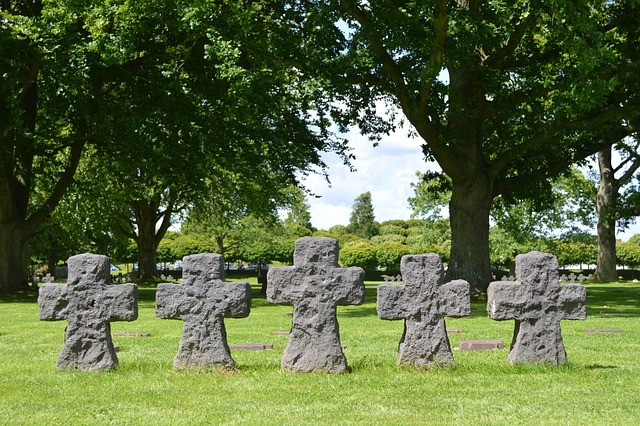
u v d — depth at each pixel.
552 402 7.87
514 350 10.03
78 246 57.34
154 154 27.47
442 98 24.23
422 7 19.98
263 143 29.20
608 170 49.84
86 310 10.04
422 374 9.45
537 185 27.88
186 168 28.22
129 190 37.53
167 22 22.73
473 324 16.81
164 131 24.66
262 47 21.70
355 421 7.08
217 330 9.82
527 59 24.48
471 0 22.30
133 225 50.28
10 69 24.38
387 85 23.14
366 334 14.62
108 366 9.96
